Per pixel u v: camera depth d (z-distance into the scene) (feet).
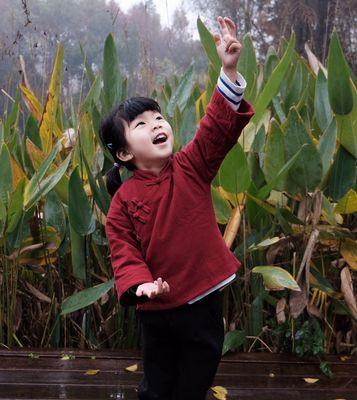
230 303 9.45
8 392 7.97
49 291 9.45
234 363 8.61
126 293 5.93
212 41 9.75
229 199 8.73
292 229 8.79
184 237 6.03
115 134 6.30
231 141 6.07
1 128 9.50
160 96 10.89
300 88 10.48
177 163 6.19
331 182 8.84
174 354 6.45
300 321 9.11
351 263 8.88
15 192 8.45
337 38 8.39
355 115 8.54
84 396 7.92
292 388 8.20
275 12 22.57
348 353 9.36
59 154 10.38
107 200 8.89
